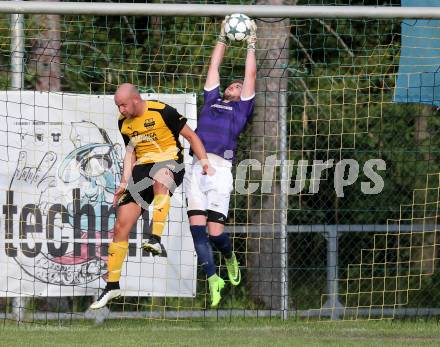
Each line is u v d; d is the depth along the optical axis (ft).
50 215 107.65
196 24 131.23
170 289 108.47
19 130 106.93
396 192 133.08
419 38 110.93
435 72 108.78
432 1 113.70
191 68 131.85
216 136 97.91
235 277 100.63
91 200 108.17
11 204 106.93
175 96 108.88
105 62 135.54
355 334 98.43
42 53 118.11
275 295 115.03
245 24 98.78
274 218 115.96
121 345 87.15
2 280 106.63
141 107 93.25
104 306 100.12
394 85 124.98
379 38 134.72
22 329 99.76
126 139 95.14
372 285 119.44
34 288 107.24
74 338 92.12
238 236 122.62
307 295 124.16
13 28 108.88
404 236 133.69
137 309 112.68
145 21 141.18
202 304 123.13
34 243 107.34
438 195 119.44
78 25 130.93
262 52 123.95
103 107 108.37
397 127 133.18
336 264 114.52
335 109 133.28
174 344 88.28
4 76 123.13
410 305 129.59
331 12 100.12
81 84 134.72
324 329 102.42
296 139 131.54
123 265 107.65
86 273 108.17
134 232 107.65
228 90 100.78
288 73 133.49
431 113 132.36
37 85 126.82
